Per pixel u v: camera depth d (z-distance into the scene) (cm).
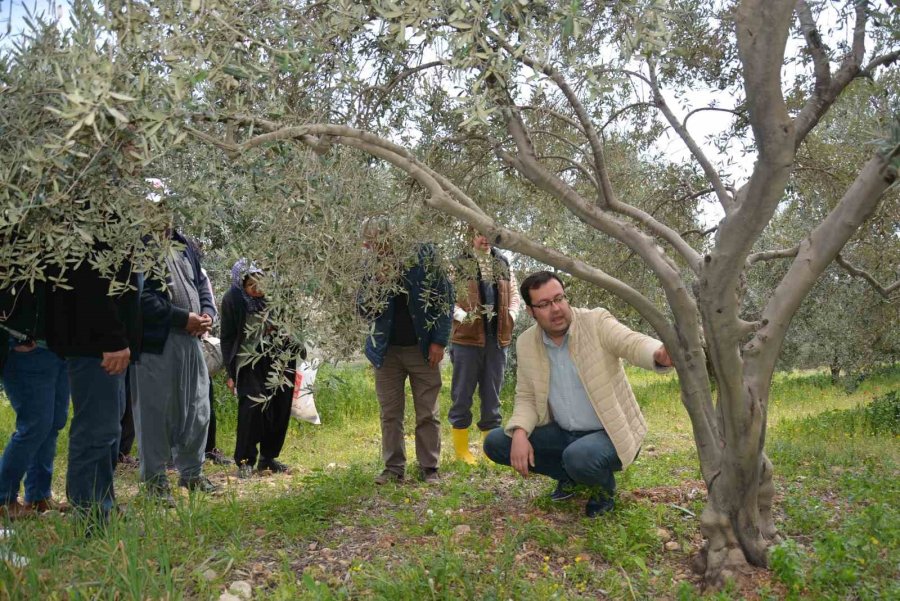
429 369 540
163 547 338
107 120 247
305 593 314
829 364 1191
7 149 256
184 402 496
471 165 420
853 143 495
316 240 306
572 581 340
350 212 322
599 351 421
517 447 432
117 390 389
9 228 249
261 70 254
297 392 617
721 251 301
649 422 934
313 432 847
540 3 278
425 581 321
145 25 237
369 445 771
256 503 470
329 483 489
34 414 405
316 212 306
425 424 545
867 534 356
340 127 283
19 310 369
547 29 289
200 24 234
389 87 359
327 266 312
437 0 262
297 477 579
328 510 444
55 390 426
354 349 353
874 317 754
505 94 308
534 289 419
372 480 516
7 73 248
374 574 338
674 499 464
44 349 405
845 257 634
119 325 370
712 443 346
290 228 303
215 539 392
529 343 447
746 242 294
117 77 234
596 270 330
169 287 484
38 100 251
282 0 271
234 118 272
